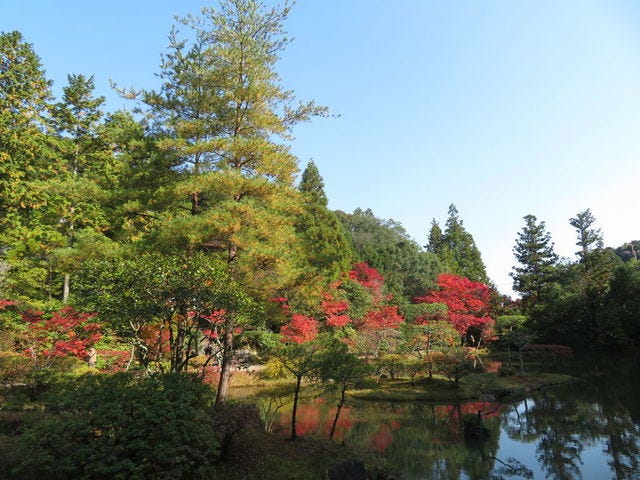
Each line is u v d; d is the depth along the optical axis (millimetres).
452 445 14188
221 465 8789
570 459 12727
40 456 6391
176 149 13953
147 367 10586
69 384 8555
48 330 15266
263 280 13297
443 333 30109
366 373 13414
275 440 11719
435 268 51906
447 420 17672
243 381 22875
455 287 37656
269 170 14305
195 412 7723
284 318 16188
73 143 23578
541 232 52062
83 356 17438
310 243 15828
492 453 13414
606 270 43875
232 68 14352
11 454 7434
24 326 17594
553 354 34375
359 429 15773
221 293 10594
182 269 10508
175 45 15844
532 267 50875
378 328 30812
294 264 14000
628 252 75500
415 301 47156
